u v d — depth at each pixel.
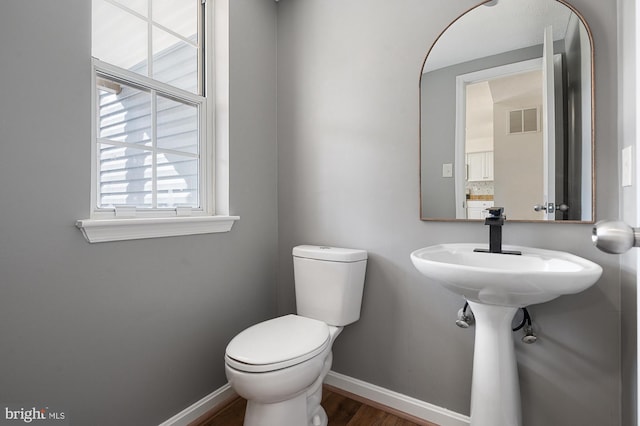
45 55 1.06
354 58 1.73
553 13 1.25
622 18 1.08
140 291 1.32
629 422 1.06
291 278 1.98
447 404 1.48
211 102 1.72
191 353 1.52
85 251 1.16
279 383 1.14
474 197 1.40
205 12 1.70
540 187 1.27
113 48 1.32
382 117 1.64
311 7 1.88
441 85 1.48
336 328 1.59
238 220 1.75
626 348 1.09
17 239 1.00
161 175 1.50
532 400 1.30
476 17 1.40
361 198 1.71
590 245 1.19
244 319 1.80
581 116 1.19
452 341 1.47
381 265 1.65
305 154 1.91
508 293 0.95
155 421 1.38
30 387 1.03
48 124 1.07
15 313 1.00
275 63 2.02
